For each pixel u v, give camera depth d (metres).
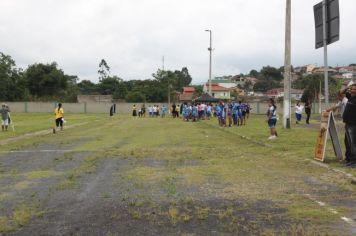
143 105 61.62
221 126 32.81
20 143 20.23
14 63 94.69
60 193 8.85
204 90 114.31
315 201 7.91
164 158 14.08
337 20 12.41
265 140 19.50
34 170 11.91
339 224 6.47
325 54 13.06
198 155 14.75
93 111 77.62
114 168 12.09
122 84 111.50
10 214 7.24
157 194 8.62
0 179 10.59
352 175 10.21
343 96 12.38
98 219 6.88
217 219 6.79
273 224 6.49
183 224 6.54
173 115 56.16
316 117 51.03
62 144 19.36
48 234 6.14
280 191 8.80
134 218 6.90
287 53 26.61
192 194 8.59
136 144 18.89
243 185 9.45
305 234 5.97
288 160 13.15
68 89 104.38
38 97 95.81
